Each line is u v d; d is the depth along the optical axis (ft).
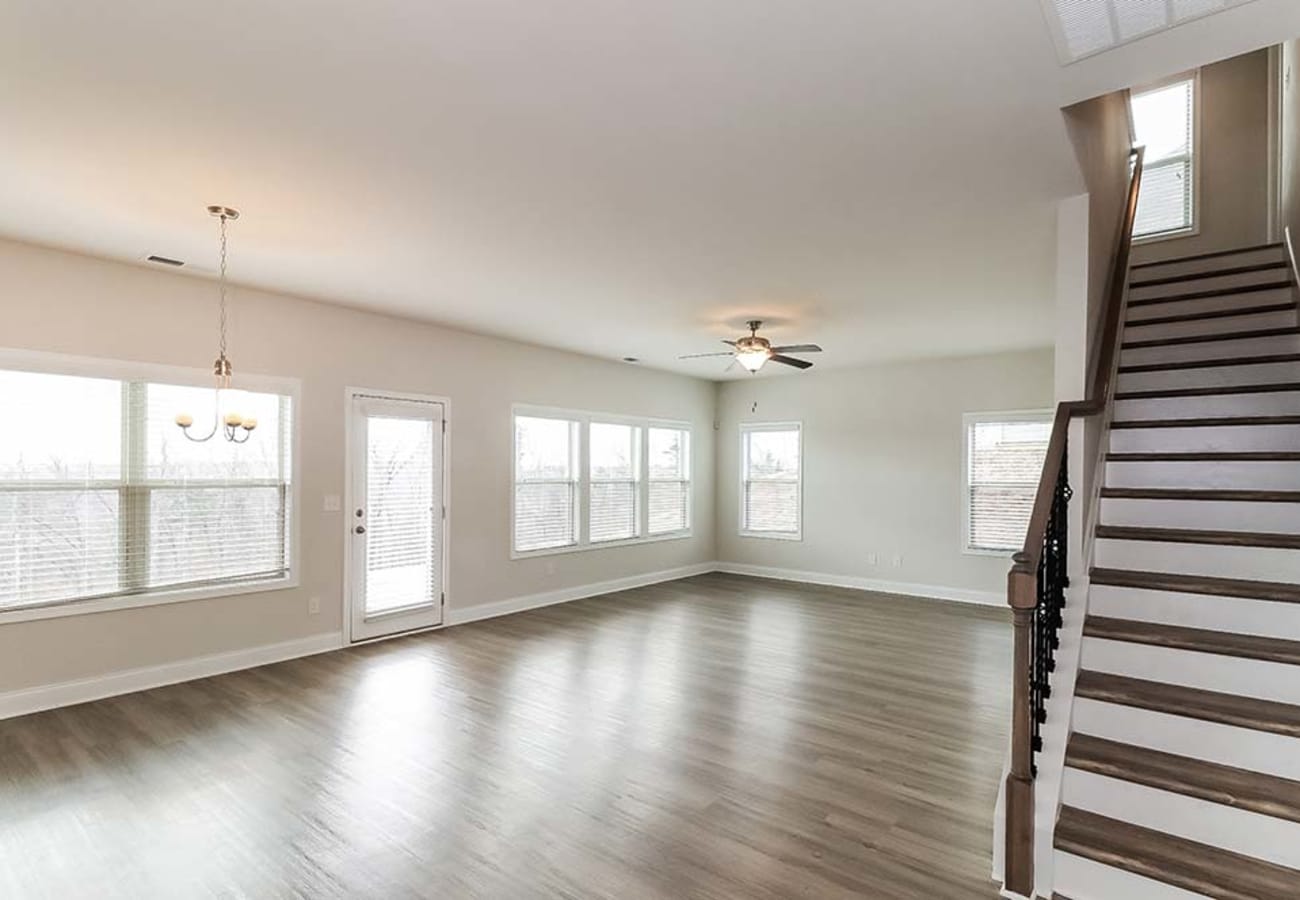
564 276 14.28
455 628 19.33
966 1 5.77
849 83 7.09
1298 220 12.46
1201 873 6.46
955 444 23.67
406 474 18.62
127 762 10.50
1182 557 9.20
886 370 25.32
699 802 9.30
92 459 13.29
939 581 23.91
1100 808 7.48
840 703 13.23
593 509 24.54
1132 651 8.34
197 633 14.64
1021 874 7.18
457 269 13.79
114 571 13.53
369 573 17.75
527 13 5.91
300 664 15.69
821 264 13.35
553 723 12.17
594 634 18.71
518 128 8.07
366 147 8.55
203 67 6.78
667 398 27.68
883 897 7.23
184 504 14.51
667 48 6.46
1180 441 11.19
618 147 8.55
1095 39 6.33
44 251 12.60
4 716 12.16
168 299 14.19
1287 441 10.45
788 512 28.04
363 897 7.26
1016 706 7.30
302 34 6.23
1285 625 8.02
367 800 9.35
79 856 8.02
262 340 15.64
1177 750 7.55
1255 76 17.57
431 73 6.89
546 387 22.62
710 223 11.16
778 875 7.63
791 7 5.84
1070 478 9.36
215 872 7.71
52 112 7.69
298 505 16.22
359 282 14.80
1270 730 7.02
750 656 16.55
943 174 9.32
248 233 11.69
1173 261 15.70
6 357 12.19
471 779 9.98
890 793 9.57
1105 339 10.78
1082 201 10.08
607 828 8.63
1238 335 12.19
